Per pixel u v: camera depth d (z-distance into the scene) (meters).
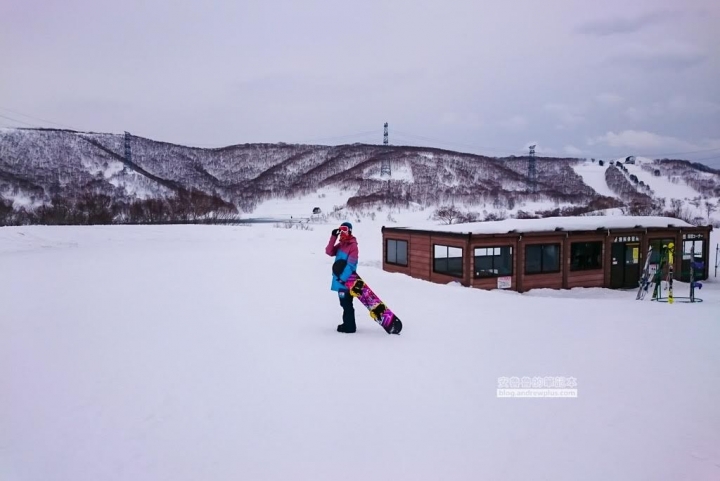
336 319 8.69
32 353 6.61
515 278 16.50
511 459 3.89
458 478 3.63
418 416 4.64
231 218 62.75
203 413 4.73
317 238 32.34
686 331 7.90
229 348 6.79
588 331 7.89
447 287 13.23
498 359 6.32
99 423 4.56
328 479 3.62
